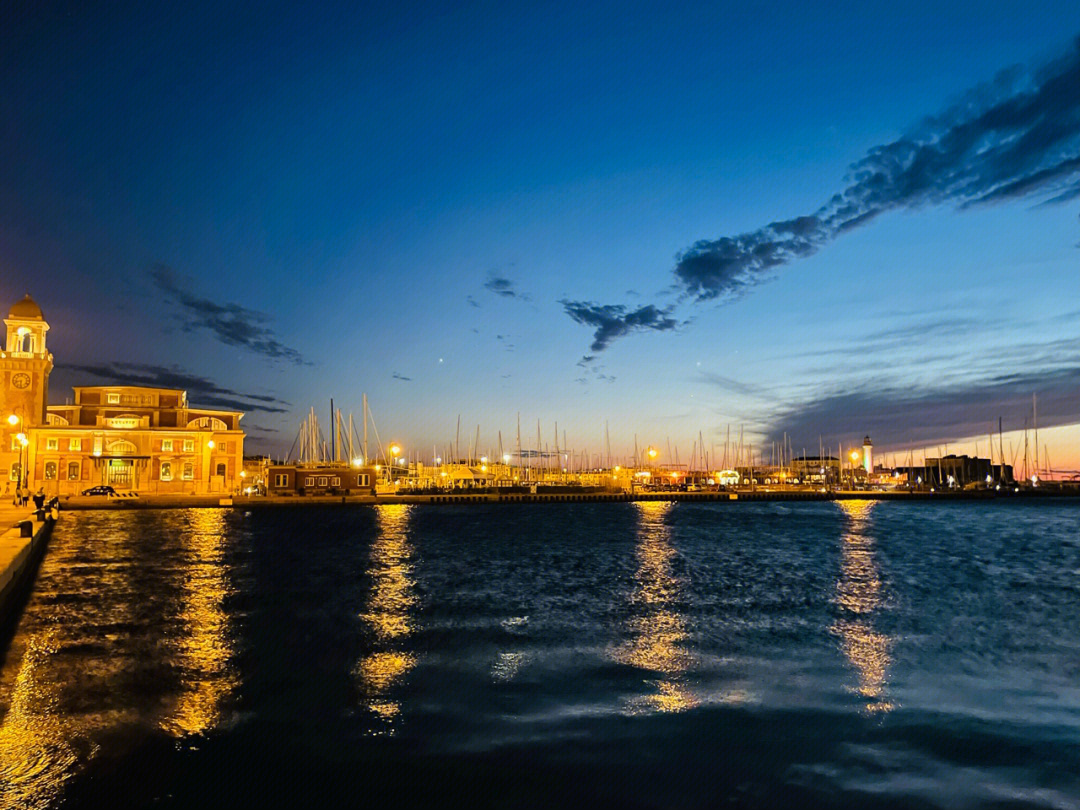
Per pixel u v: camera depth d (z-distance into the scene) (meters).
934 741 14.38
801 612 28.98
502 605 30.48
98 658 20.80
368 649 22.16
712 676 19.05
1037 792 12.19
